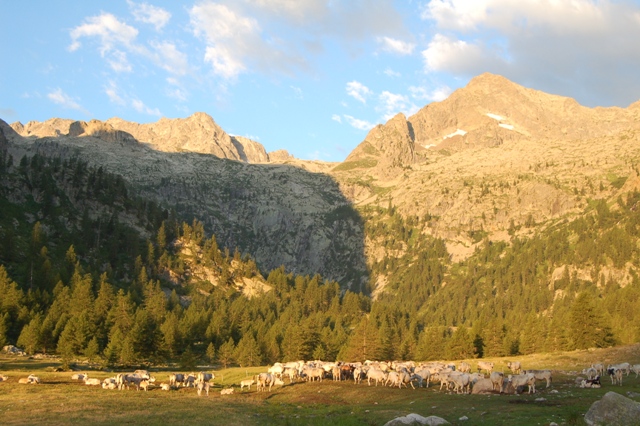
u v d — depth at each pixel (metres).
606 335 138.50
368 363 95.19
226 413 55.69
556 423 43.22
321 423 50.78
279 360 153.25
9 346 134.88
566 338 148.12
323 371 84.00
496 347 152.00
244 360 144.75
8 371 101.00
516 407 52.34
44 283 187.25
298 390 72.75
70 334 126.50
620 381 66.69
